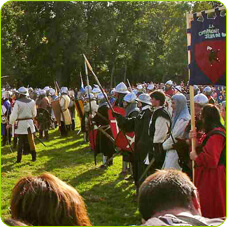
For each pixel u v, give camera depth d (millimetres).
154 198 2828
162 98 7340
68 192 2756
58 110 17422
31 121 12328
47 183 2748
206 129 5645
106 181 10188
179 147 6836
